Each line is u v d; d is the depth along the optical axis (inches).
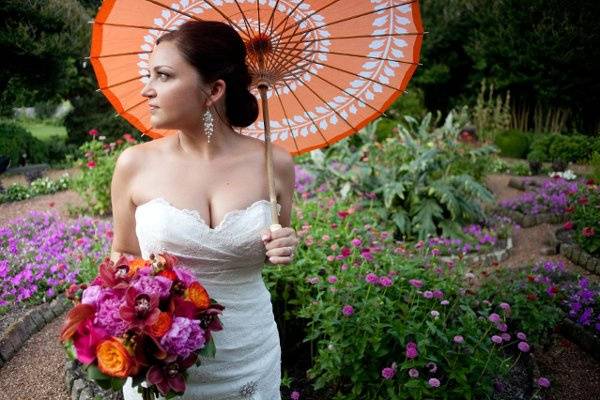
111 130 448.5
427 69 567.8
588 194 223.9
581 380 120.3
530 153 425.7
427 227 207.6
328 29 62.5
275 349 67.1
